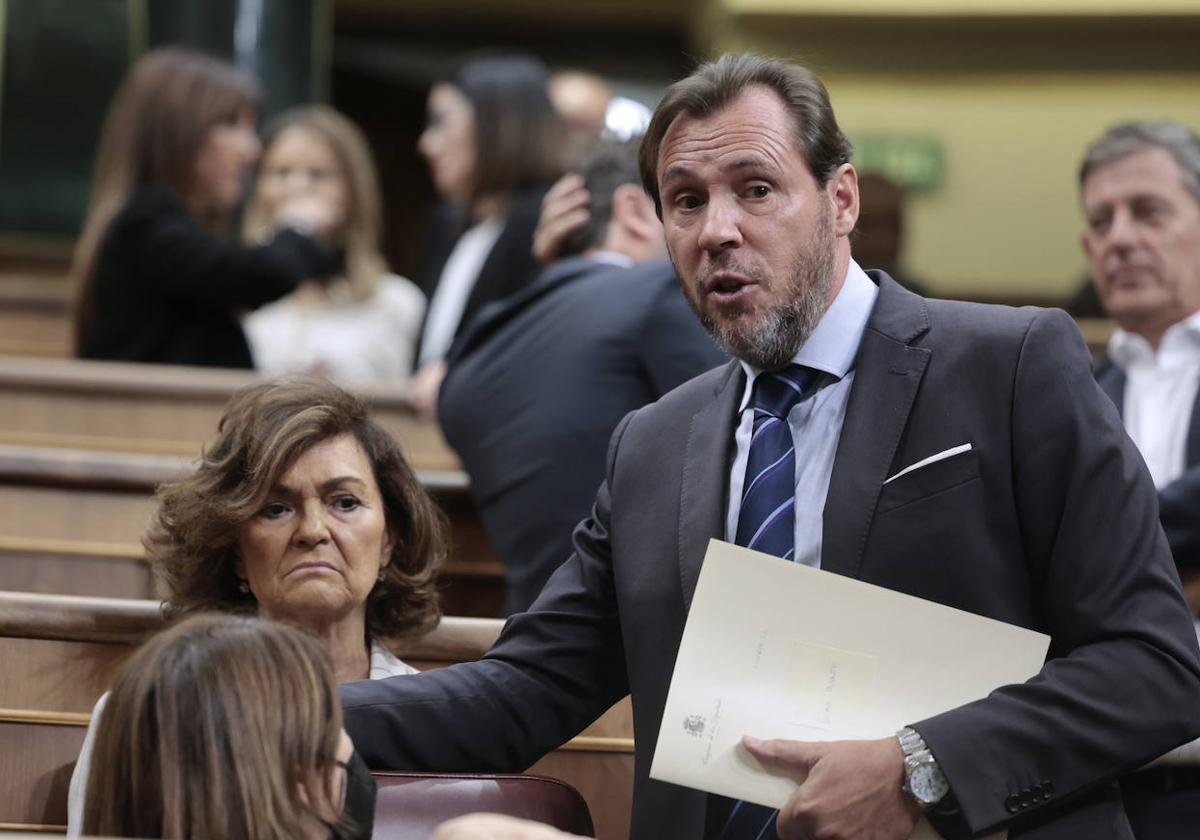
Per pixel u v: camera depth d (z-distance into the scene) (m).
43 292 17.72
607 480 6.81
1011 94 28.08
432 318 14.14
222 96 13.03
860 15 27.80
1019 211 28.02
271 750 5.25
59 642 7.41
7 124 22.11
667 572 6.28
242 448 7.05
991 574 5.92
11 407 12.77
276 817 5.19
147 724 5.27
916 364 6.15
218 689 5.27
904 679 5.80
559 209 10.14
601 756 7.77
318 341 15.27
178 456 12.76
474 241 13.90
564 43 30.52
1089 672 5.66
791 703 5.80
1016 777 5.57
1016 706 5.64
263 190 14.76
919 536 5.94
